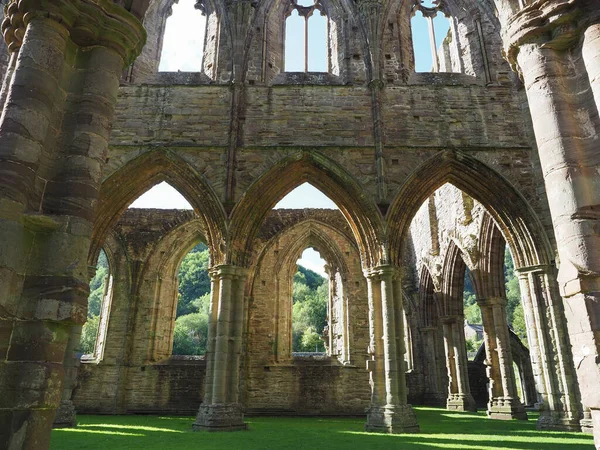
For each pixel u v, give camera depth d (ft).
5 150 18.30
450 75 58.08
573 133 21.54
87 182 20.43
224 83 55.98
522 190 50.78
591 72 21.47
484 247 61.00
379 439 36.73
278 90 55.57
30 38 20.79
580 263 19.24
